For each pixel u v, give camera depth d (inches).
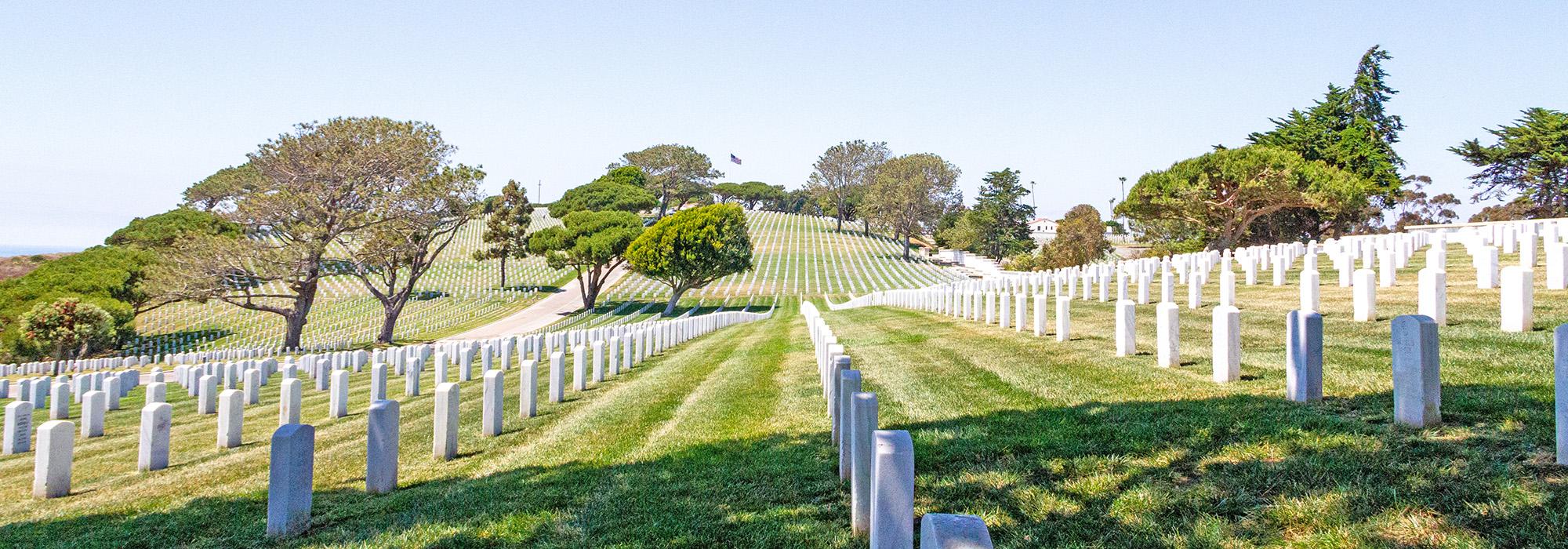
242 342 2073.1
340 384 481.4
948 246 4382.4
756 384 469.4
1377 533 148.7
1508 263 746.2
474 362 847.7
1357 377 269.9
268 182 1681.8
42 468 293.4
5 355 1560.0
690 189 5300.2
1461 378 251.4
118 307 1811.0
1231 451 201.2
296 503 218.5
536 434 355.9
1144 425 233.8
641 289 2977.4
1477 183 2210.9
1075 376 343.9
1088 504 180.5
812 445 273.6
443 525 212.7
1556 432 169.6
